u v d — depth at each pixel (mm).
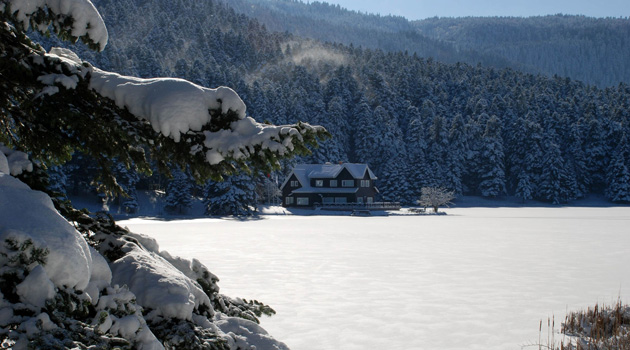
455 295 14094
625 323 10234
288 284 15547
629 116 125250
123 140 4402
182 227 42656
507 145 121438
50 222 3215
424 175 101938
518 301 13328
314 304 12836
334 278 16688
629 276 17359
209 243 28172
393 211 77625
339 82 146375
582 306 12734
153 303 3863
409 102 145000
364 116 123250
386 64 197125
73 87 4055
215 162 4016
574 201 111125
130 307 3420
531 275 17547
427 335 10164
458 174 111062
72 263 3098
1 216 3123
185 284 4078
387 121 125938
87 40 4281
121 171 64500
